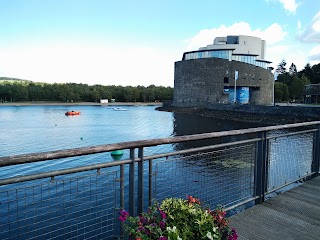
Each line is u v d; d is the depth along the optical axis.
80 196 6.96
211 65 74.75
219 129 44.22
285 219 3.85
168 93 159.25
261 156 4.40
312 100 90.06
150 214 2.33
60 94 146.12
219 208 2.69
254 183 4.43
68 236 5.98
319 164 5.96
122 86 168.75
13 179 2.04
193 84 77.69
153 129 46.59
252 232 3.46
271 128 4.41
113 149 2.47
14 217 6.20
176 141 2.98
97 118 70.69
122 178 2.73
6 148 30.42
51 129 47.69
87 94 151.62
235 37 87.62
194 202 2.58
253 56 82.19
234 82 75.12
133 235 2.15
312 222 3.77
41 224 6.01
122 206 2.78
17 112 95.75
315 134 5.83
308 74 116.56
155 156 2.93
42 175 2.18
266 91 81.44
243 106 58.53
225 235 2.40
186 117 66.06
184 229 2.20
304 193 4.89
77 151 2.25
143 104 152.25
